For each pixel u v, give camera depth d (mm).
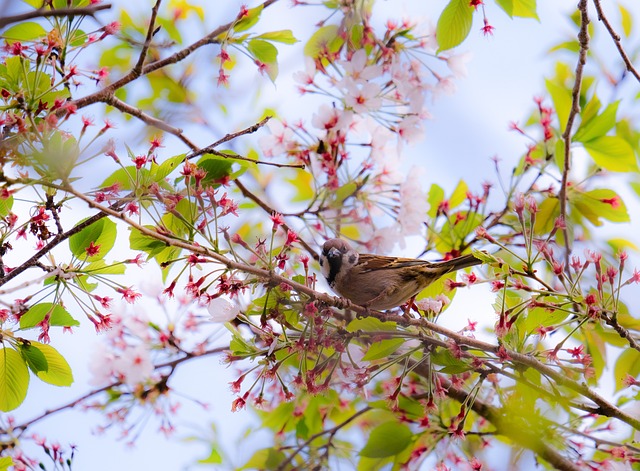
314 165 12297
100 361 9742
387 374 12250
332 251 12086
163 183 9227
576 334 12117
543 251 9117
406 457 11547
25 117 8789
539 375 9570
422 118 12438
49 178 8047
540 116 12797
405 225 12445
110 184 9117
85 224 8914
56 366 9734
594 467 10453
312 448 12070
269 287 8969
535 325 9625
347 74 11586
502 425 10719
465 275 9539
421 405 11406
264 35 10859
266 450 12039
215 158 10219
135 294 9273
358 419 13172
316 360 9852
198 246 8570
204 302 9070
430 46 12250
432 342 9586
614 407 9555
